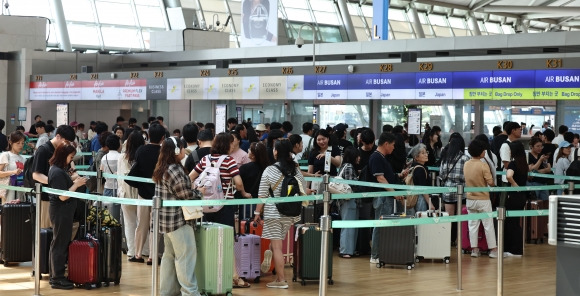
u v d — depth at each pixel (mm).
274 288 9094
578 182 13094
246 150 12875
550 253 12172
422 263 11141
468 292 9055
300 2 37219
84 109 28734
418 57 22906
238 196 9445
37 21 31000
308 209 11234
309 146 13641
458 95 17688
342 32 37781
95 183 11875
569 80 16125
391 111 19156
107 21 34438
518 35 21016
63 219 8797
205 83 22422
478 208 11289
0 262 10445
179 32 31500
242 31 26438
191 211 7824
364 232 11719
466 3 45188
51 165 8828
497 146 13367
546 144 13977
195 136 10609
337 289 9156
